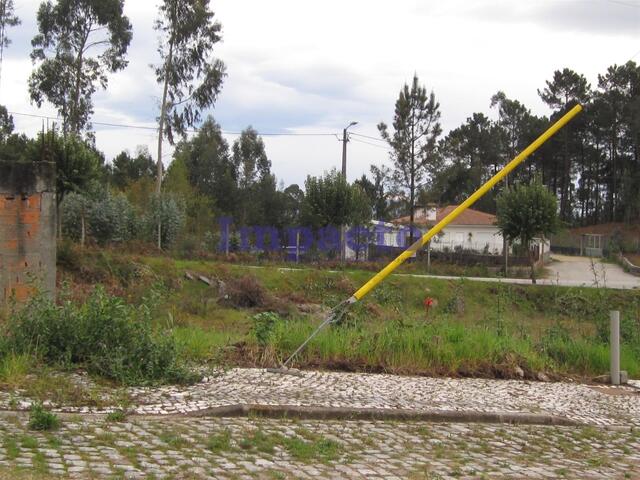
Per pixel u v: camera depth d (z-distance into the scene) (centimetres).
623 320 1380
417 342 1044
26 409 634
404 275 3183
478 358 1055
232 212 6919
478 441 665
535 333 1434
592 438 721
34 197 1173
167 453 536
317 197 3891
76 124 4109
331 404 736
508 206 3650
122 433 578
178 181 5653
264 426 647
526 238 3641
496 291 2972
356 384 865
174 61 4162
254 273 2930
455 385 923
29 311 864
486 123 8362
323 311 2380
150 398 712
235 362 962
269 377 868
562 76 7244
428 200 4453
